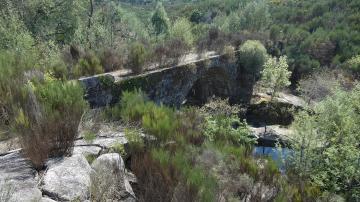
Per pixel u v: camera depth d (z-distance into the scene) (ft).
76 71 37.52
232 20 122.93
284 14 159.33
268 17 130.82
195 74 56.34
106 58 45.11
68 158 13.19
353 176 29.09
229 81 74.02
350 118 32.58
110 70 44.93
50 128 13.61
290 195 16.63
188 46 64.69
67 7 75.77
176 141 18.80
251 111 76.23
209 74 67.51
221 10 207.51
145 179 13.94
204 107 53.72
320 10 155.43
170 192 12.62
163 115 21.52
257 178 16.96
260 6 126.62
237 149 19.27
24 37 42.42
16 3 66.23
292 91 102.06
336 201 21.44
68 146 13.83
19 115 14.47
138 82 41.81
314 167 29.94
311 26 142.41
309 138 30.89
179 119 22.84
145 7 282.56
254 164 17.88
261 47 78.95
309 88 88.43
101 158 13.65
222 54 69.87
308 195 17.97
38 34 66.23
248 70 77.92
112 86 38.24
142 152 16.81
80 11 79.36
